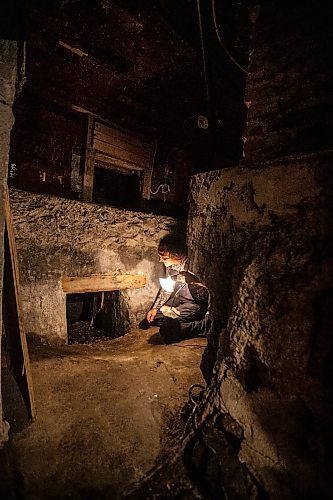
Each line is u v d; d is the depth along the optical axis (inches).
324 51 59.1
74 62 147.1
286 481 48.9
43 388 81.6
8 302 73.3
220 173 71.9
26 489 54.1
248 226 63.2
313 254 50.5
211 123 137.8
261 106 68.7
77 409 75.3
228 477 54.8
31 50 134.6
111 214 139.7
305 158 53.1
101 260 137.6
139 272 151.4
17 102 143.1
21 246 114.7
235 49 102.8
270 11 68.0
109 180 215.6
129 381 90.0
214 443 59.7
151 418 75.2
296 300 51.6
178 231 163.6
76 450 64.1
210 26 104.4
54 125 157.3
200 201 78.4
